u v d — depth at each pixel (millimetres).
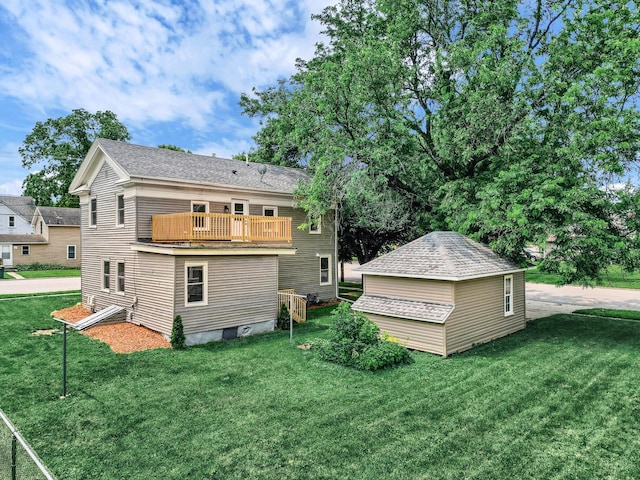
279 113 26109
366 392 8125
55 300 20312
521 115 14555
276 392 8164
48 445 6102
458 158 16375
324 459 5633
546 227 12461
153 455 5797
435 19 17344
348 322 10445
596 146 12227
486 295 12516
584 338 12945
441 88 16375
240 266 13641
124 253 14883
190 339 12336
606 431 6426
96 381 8867
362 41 17516
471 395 7934
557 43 14367
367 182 16578
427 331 11219
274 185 18562
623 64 12281
